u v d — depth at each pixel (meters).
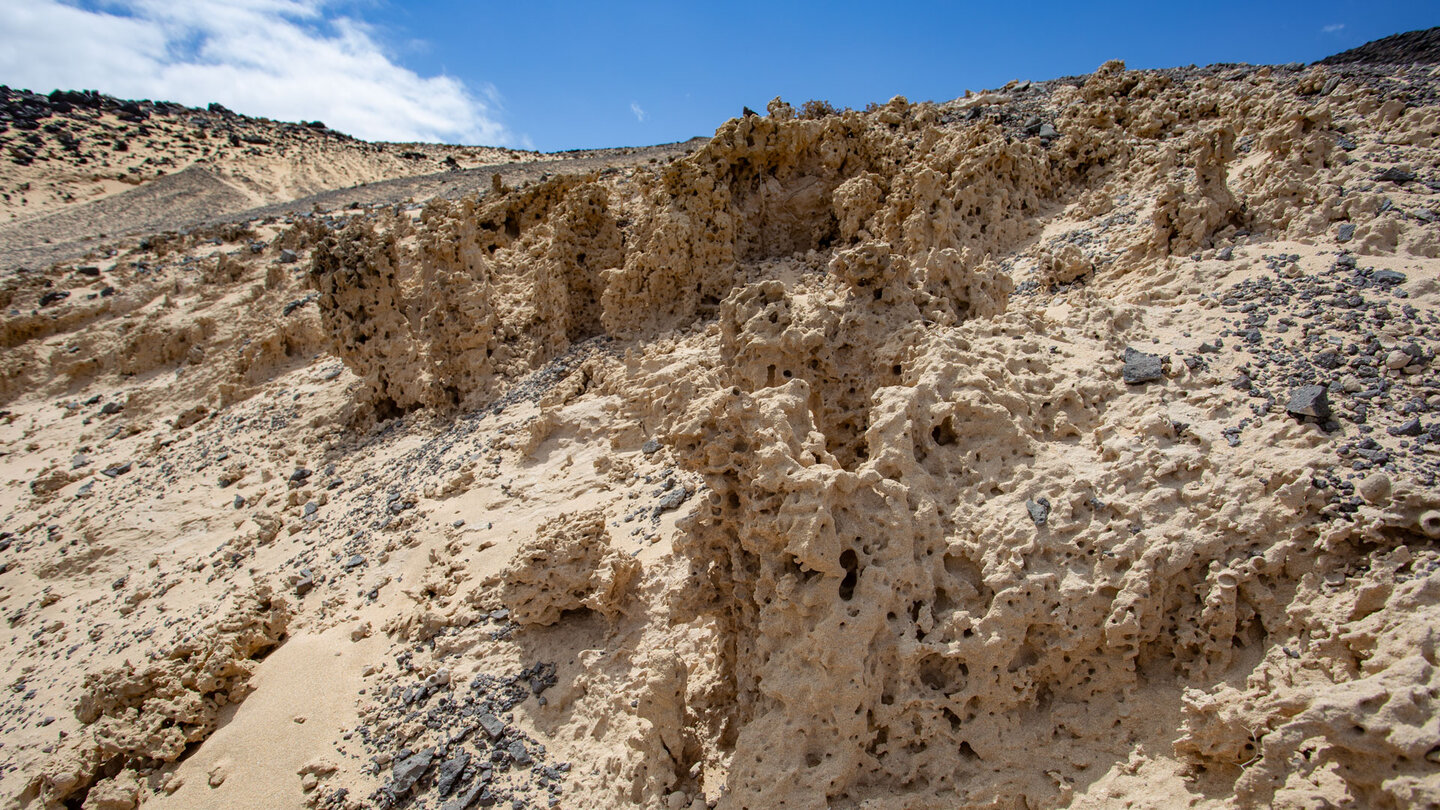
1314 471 5.47
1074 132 15.70
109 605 13.28
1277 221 10.08
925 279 8.54
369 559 11.60
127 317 24.19
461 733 7.65
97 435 20.41
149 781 8.52
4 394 22.89
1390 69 15.39
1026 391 6.78
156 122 61.78
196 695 9.09
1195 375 6.73
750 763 5.62
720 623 6.90
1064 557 5.80
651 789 6.21
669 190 15.05
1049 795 5.32
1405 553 4.93
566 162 41.72
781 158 16.48
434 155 62.38
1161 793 5.03
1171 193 10.63
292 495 14.59
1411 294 7.20
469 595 9.47
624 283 15.34
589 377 14.24
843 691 5.44
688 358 12.32
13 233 39.75
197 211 44.56
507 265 18.19
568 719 7.53
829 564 5.54
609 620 8.13
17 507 17.75
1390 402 6.00
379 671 8.92
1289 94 14.08
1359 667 4.73
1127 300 8.91
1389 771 4.10
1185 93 16.25
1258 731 4.71
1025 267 12.91
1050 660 5.66
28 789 8.88
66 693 10.86
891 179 16.14
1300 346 6.85
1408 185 9.54
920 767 5.59
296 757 8.08
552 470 12.06
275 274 22.72
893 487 5.89
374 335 16.41
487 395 15.77
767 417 6.02
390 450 15.38
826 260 15.42
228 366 20.77
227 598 11.78
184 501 15.91
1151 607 5.49
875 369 7.57
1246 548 5.43
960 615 5.67
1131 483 6.00
